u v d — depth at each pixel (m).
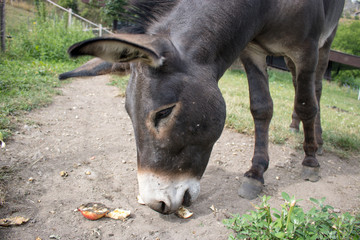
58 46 3.46
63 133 1.61
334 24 1.60
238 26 0.95
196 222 1.00
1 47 3.03
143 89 0.77
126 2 0.89
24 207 1.00
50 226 0.93
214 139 0.89
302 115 1.32
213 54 0.90
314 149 1.40
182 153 0.82
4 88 2.03
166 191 0.80
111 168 1.33
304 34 1.12
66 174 1.22
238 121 1.94
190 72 0.82
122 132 1.72
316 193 1.27
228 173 1.37
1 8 2.97
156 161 0.79
